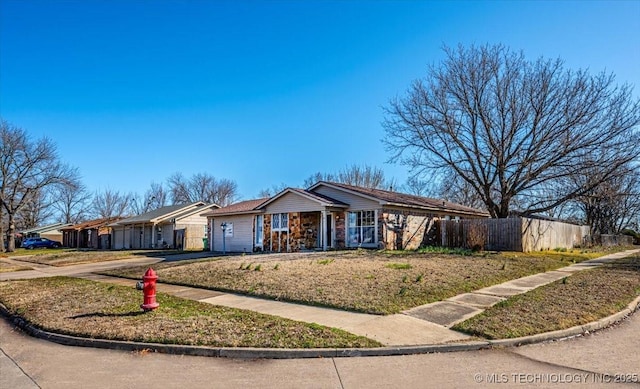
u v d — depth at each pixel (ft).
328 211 73.15
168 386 15.10
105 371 16.84
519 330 21.15
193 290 35.24
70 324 23.72
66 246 179.83
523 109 77.10
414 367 16.79
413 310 25.76
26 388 15.10
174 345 19.38
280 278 36.91
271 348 18.69
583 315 24.30
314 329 21.33
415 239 77.77
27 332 24.30
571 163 73.26
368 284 33.04
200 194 221.87
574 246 91.66
